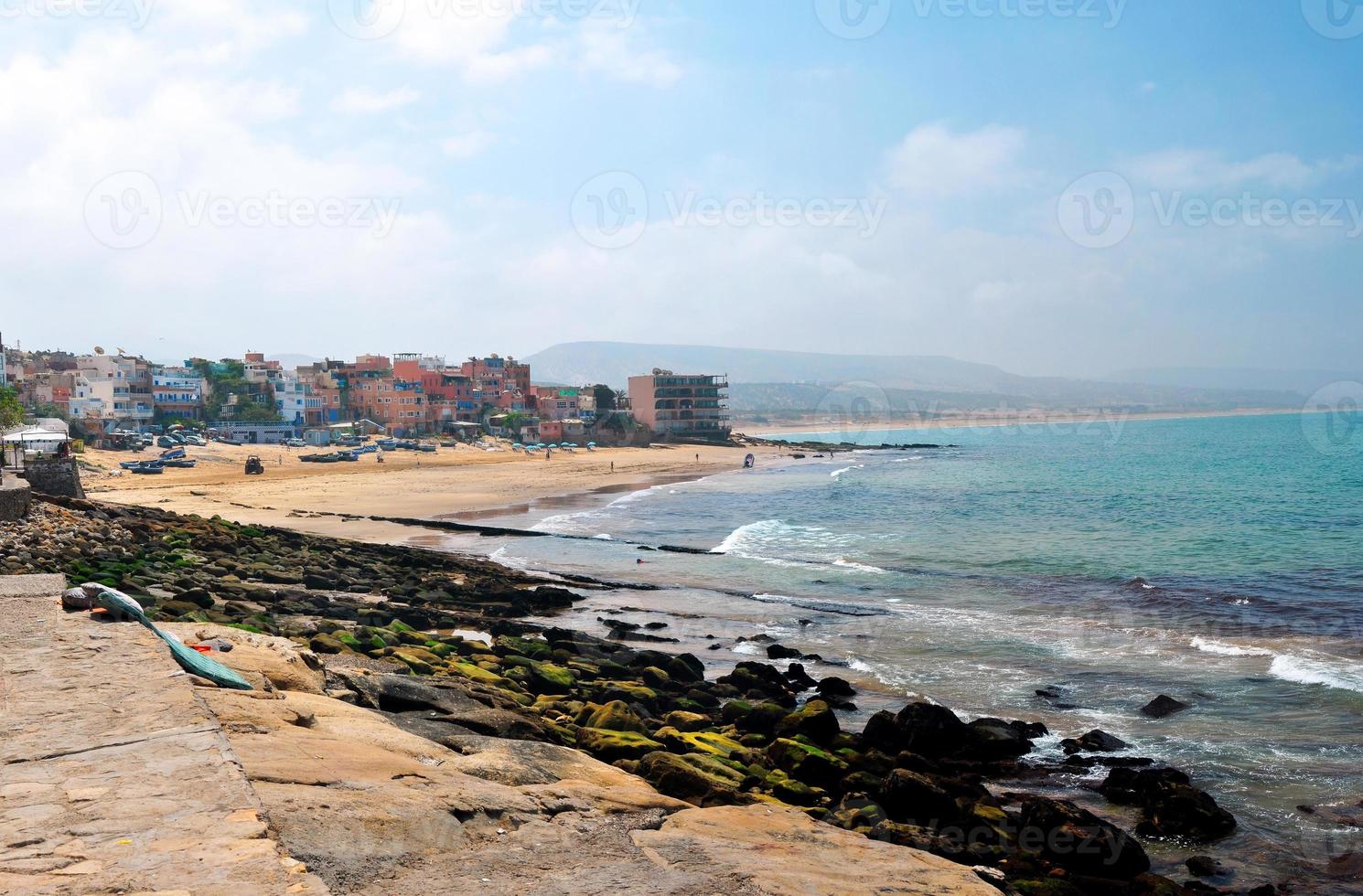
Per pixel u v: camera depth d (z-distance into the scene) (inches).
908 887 252.4
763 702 727.1
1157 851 527.2
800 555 1731.1
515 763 330.0
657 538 1999.3
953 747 671.1
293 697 354.6
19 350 5009.8
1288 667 895.1
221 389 5374.0
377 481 3447.3
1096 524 2193.7
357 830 217.9
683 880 218.5
